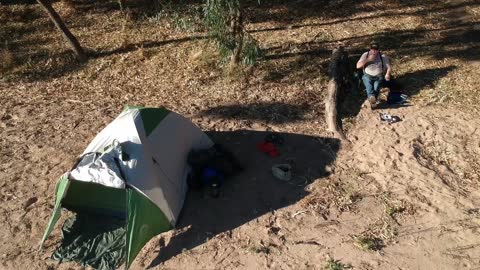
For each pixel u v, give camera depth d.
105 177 6.86
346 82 10.37
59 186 7.27
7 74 11.77
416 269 6.71
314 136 9.16
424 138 8.91
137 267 6.96
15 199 8.20
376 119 9.45
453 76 10.57
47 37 12.98
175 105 10.23
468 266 6.74
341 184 8.12
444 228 7.28
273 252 7.05
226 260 6.97
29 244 7.42
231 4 9.58
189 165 8.11
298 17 13.42
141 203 6.89
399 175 8.20
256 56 10.39
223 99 10.32
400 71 10.91
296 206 7.75
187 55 11.90
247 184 8.16
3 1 14.23
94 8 14.07
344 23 13.11
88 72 11.71
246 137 9.17
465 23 12.91
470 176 8.14
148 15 13.62
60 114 10.23
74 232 7.50
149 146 7.43
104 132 7.73
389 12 13.63
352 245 7.08
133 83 11.22
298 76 10.93
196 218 7.61
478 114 9.41
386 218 7.48
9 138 9.55
